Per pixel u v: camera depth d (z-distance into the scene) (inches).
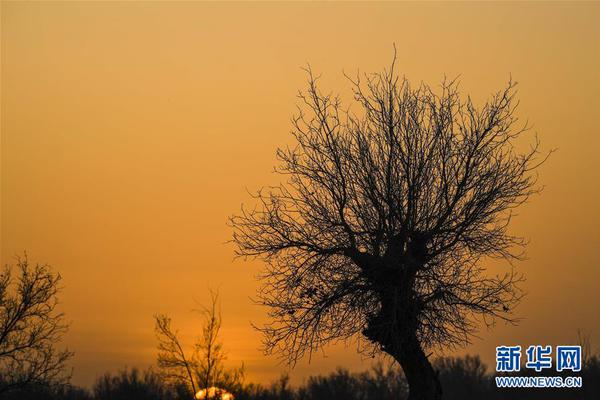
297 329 1430.9
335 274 1416.1
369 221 1417.3
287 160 1461.6
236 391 2080.5
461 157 1421.0
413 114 1437.0
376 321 1405.0
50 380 2204.7
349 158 1428.4
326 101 1462.8
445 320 1413.6
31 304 2208.4
